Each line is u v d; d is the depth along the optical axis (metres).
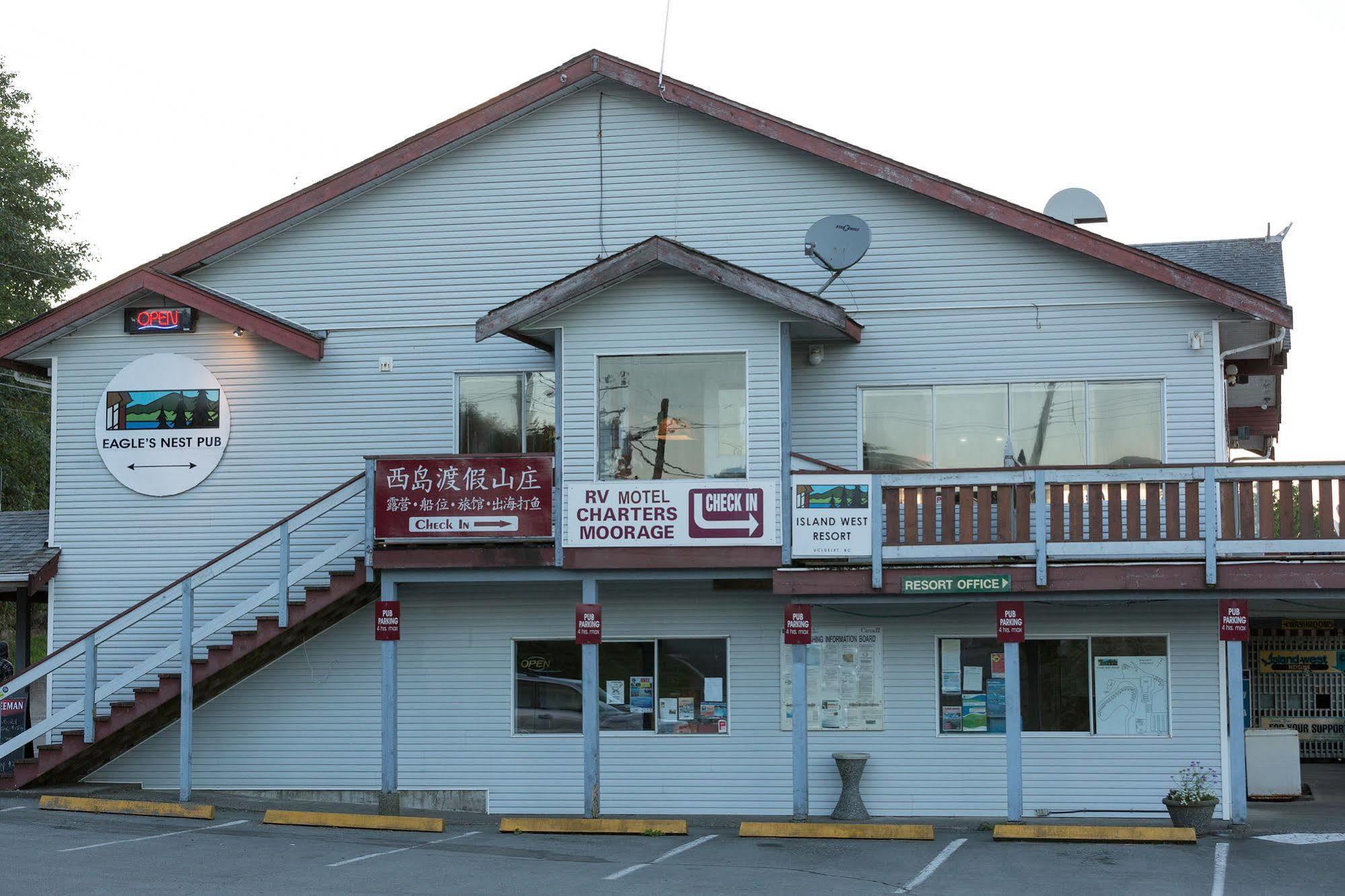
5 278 36.44
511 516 16.77
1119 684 17.62
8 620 42.28
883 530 16.22
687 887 12.49
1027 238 18.03
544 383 19.00
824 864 13.88
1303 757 22.86
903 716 17.88
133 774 19.06
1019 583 15.93
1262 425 24.06
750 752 18.14
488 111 19.00
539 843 15.34
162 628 19.33
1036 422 17.88
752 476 16.44
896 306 18.22
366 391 19.28
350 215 19.53
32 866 13.13
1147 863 13.91
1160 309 17.70
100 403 19.69
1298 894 12.31
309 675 18.95
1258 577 15.53
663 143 18.98
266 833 15.64
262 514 19.28
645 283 16.81
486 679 18.72
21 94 38.09
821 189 18.58
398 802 17.06
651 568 16.53
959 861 14.05
